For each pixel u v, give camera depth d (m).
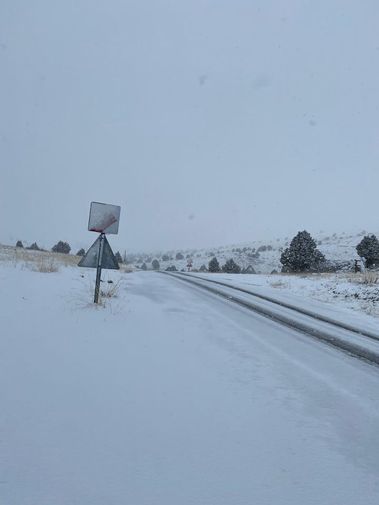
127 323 8.29
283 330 9.15
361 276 23.44
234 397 4.98
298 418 4.53
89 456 3.45
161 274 26.61
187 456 3.58
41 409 4.22
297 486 3.26
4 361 5.46
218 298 13.74
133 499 2.94
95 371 5.44
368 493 3.22
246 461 3.57
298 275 29.62
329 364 6.70
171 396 4.86
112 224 9.70
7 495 2.88
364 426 4.44
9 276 13.20
